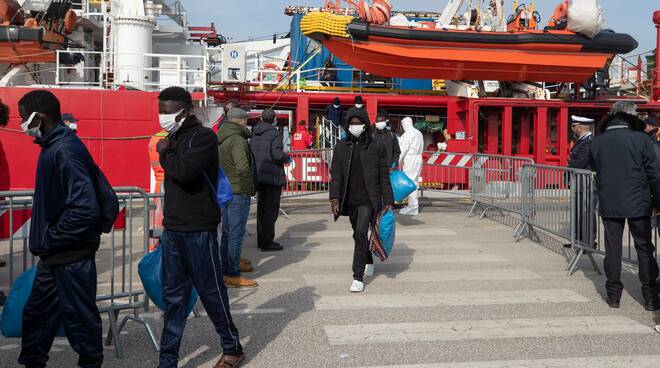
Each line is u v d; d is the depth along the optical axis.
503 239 9.82
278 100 16.66
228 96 16.44
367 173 6.42
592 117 18.56
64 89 12.88
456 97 17.22
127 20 15.73
